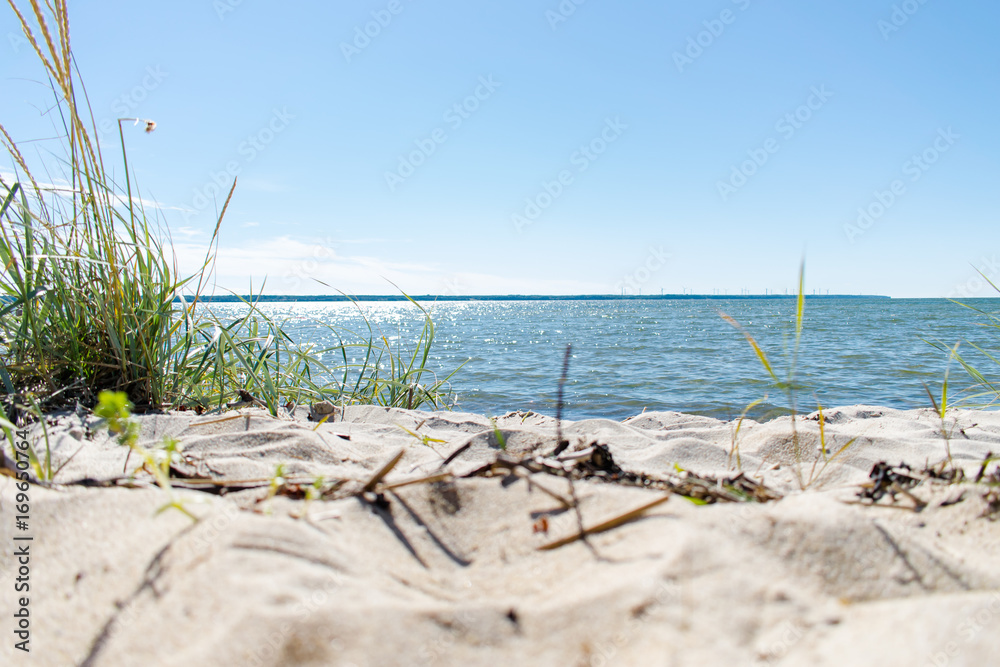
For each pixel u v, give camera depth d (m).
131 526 1.15
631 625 0.86
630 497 1.27
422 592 1.04
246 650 0.80
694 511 1.16
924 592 0.99
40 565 1.07
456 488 1.41
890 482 1.51
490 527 1.29
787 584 0.94
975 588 1.01
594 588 0.95
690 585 0.91
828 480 1.99
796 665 0.76
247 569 0.96
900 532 1.13
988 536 1.20
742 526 1.11
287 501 1.32
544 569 1.09
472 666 0.82
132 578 1.00
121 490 1.30
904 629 0.77
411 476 1.58
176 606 0.91
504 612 0.92
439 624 0.88
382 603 0.90
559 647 0.85
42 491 1.31
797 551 1.05
